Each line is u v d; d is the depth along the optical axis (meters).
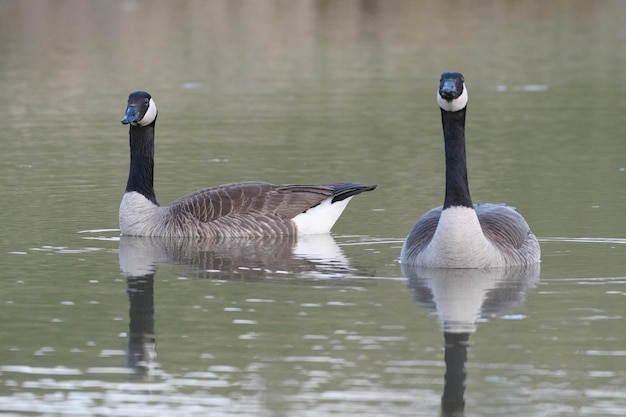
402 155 25.02
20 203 21.06
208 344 12.97
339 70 36.94
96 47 40.41
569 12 48.09
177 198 21.38
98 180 23.00
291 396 11.35
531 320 13.66
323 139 26.89
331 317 13.90
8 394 11.56
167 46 40.75
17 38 41.97
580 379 11.70
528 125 28.20
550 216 19.28
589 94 32.28
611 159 24.20
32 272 16.39
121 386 11.75
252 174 23.22
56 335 13.41
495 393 11.40
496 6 49.31
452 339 12.98
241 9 47.50
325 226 19.25
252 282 15.78
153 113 19.66
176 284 15.73
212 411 11.04
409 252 16.55
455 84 15.38
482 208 17.25
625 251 17.05
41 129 28.59
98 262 17.09
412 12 47.72
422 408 11.05
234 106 31.42
